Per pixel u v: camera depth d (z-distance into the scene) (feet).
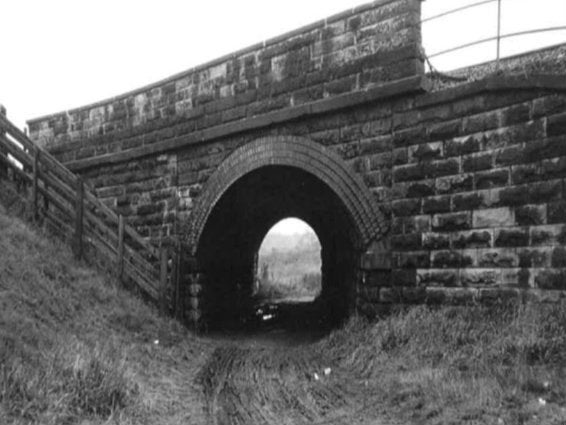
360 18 30.32
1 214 34.88
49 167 38.52
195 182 39.29
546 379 19.60
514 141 24.95
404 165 28.58
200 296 39.45
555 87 23.43
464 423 18.04
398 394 21.57
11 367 18.11
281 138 33.78
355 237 32.30
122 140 44.29
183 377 25.72
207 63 38.14
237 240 47.44
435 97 27.43
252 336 39.06
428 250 27.43
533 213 24.08
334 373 26.09
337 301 47.34
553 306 22.95
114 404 19.19
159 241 41.39
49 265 31.50
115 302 32.86
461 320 25.12
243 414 20.75
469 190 26.25
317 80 32.09
